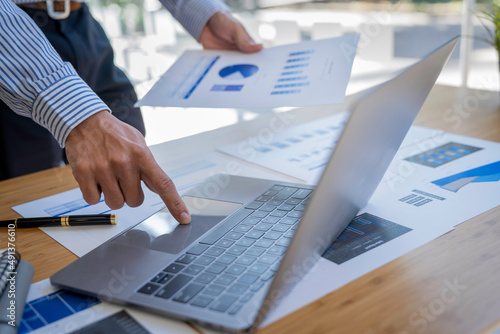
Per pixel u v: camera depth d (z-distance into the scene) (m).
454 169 0.75
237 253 0.52
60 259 0.56
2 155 1.14
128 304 0.46
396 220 0.60
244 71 0.90
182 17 1.06
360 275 0.49
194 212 0.63
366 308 0.44
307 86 0.79
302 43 0.96
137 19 3.11
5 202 0.75
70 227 0.65
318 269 0.50
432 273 0.48
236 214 0.62
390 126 0.50
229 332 0.41
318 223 0.43
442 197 0.65
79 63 1.09
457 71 3.12
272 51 0.96
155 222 0.62
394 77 0.45
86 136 0.61
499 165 0.74
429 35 4.25
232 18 1.01
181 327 0.43
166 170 0.83
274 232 0.56
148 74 2.81
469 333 0.40
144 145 0.61
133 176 0.59
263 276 0.47
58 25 1.06
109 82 1.20
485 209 0.61
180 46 3.18
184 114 2.54
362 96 0.38
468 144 0.85
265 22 3.16
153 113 2.58
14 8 0.68
